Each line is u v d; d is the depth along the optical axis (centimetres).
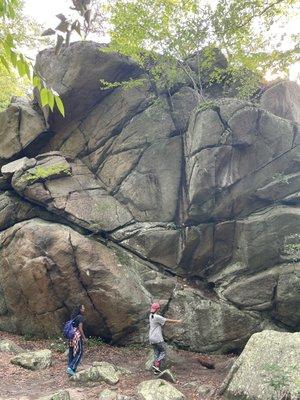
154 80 1362
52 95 239
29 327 1123
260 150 1182
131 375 848
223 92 1394
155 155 1275
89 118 1363
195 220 1170
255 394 646
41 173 1198
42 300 1091
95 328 1099
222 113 1157
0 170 1356
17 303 1130
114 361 967
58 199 1181
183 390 760
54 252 1077
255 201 1182
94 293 1070
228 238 1168
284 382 628
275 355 700
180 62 1334
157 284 1125
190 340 1080
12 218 1223
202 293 1141
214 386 768
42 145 1365
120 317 1075
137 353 1039
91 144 1338
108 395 699
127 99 1341
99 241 1177
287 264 1095
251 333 1077
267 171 1185
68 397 658
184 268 1179
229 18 1206
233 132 1141
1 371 822
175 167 1257
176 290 1125
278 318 1091
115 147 1312
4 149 1342
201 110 1181
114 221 1198
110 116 1345
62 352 1001
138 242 1179
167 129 1303
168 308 1103
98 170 1310
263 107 1355
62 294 1081
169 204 1218
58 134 1362
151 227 1193
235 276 1130
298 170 1209
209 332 1084
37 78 236
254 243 1109
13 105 1355
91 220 1177
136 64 1363
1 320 1176
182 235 1181
